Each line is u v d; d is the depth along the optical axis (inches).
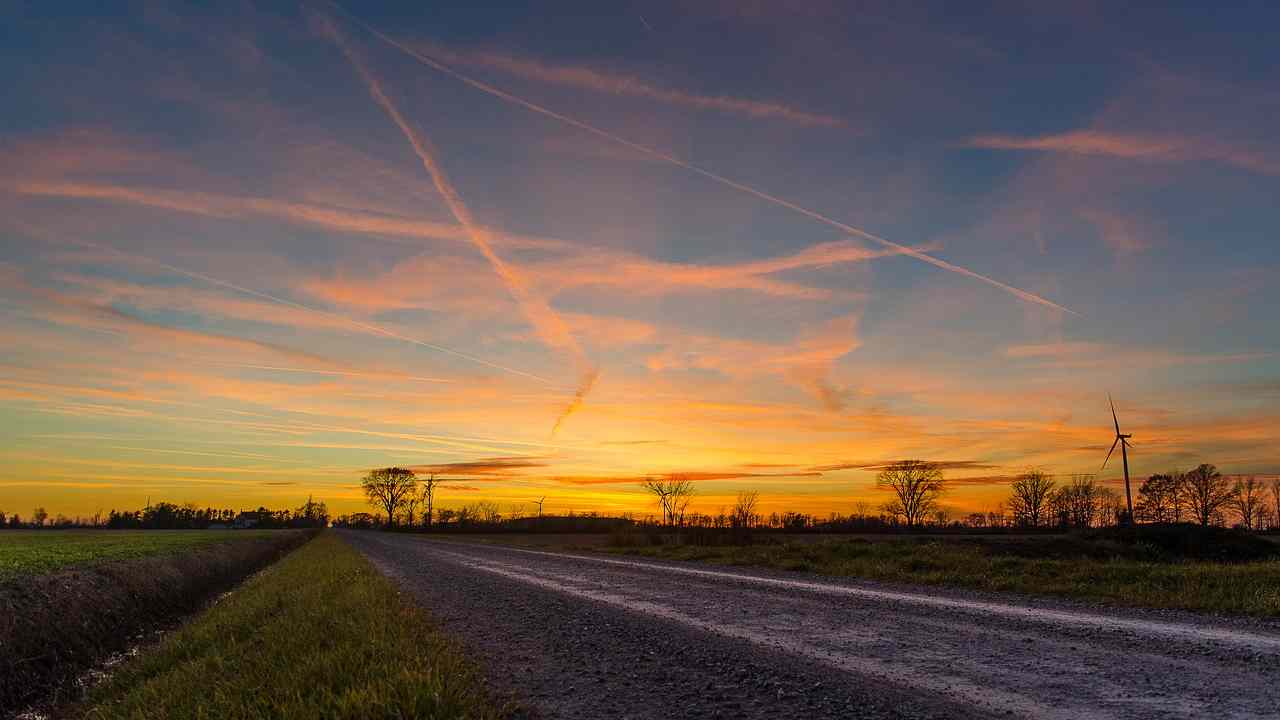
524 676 332.8
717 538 1596.9
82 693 433.1
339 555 1459.2
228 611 633.6
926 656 353.4
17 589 544.4
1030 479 4217.5
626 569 1007.6
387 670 306.0
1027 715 249.4
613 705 278.8
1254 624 425.4
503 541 2674.7
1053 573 708.0
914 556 902.4
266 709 267.9
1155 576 623.5
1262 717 240.7
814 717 254.5
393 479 6269.7
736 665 343.3
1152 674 304.2
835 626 453.7
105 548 1528.1
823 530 3794.3
